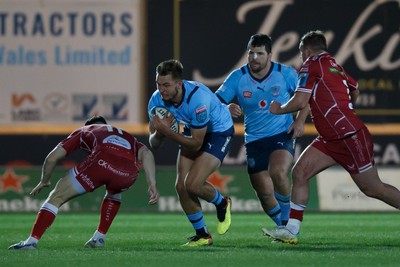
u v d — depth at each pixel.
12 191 67.25
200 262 29.45
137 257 31.11
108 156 34.25
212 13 69.25
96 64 70.38
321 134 34.84
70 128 70.62
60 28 70.38
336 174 67.12
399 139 69.44
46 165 33.75
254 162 40.53
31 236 34.19
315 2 69.06
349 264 28.80
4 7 70.31
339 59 69.31
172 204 66.56
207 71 69.44
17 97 70.56
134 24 70.00
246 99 39.78
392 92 69.50
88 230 47.75
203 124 34.94
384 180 67.62
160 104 35.41
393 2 69.25
